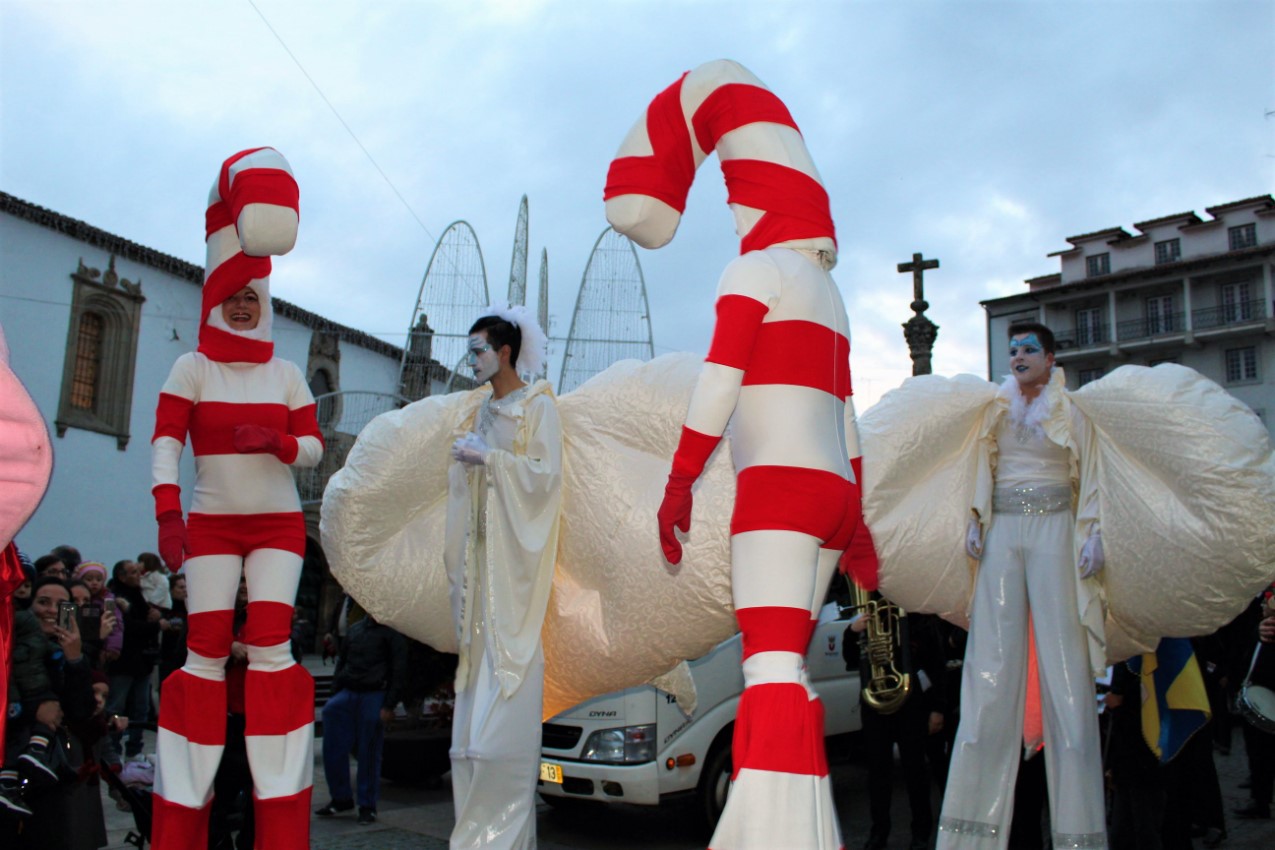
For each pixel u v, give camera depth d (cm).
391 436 428
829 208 286
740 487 266
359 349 2680
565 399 411
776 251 273
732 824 240
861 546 313
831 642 730
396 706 717
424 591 432
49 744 408
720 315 265
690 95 290
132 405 2080
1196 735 587
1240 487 374
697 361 402
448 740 787
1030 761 550
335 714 671
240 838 440
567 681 405
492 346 405
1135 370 412
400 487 424
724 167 291
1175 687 461
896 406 439
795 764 242
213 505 383
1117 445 407
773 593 254
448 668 795
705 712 605
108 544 2019
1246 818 670
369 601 432
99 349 2041
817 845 239
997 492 420
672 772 585
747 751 244
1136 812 464
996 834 386
